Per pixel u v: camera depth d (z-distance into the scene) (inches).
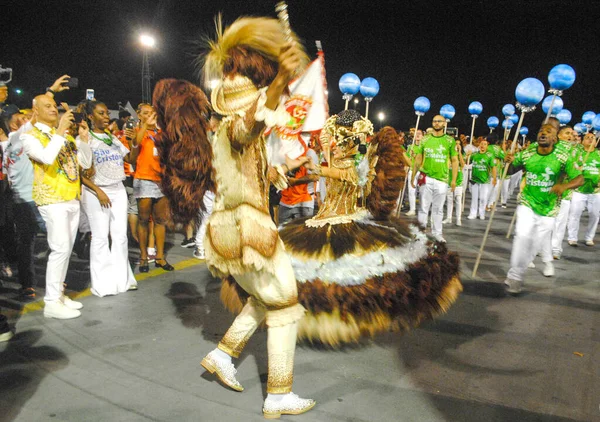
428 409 113.2
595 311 183.8
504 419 109.6
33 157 153.8
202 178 107.6
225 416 109.3
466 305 187.3
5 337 146.9
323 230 153.5
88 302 183.8
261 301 108.9
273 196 275.0
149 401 115.0
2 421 105.4
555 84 213.8
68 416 108.0
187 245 284.5
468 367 134.9
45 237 306.5
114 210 190.5
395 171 175.5
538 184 198.4
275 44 101.3
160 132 109.9
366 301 136.6
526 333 160.6
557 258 277.6
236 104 101.7
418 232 172.6
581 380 128.6
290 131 247.9
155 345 146.1
